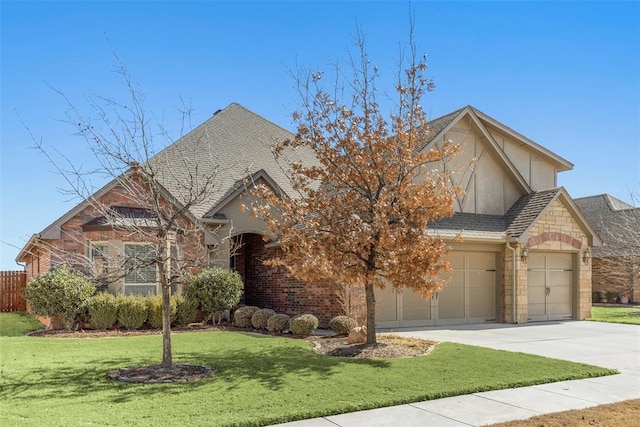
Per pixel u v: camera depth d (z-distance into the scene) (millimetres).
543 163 23031
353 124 12477
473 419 7016
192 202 10172
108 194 16047
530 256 20047
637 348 13070
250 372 9492
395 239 11297
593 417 7059
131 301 15430
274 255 19203
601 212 35250
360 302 15477
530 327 17688
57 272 15125
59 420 6547
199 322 17156
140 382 8680
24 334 15320
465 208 19781
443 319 18281
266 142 22266
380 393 8094
